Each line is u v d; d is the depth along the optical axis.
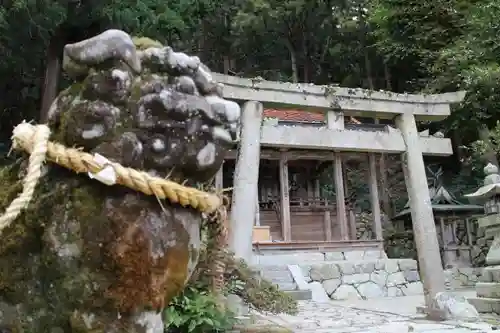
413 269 12.19
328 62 23.70
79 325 1.44
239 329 4.48
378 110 6.68
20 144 1.56
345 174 16.62
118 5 6.56
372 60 21.91
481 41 14.02
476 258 14.52
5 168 1.81
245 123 5.72
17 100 7.73
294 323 5.87
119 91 1.47
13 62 6.40
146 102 1.49
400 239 16.08
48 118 1.60
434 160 19.20
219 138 1.62
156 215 1.49
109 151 1.45
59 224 1.48
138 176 1.44
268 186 16.75
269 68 24.67
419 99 6.94
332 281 11.27
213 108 1.61
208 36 22.95
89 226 1.44
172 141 1.53
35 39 6.30
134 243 1.43
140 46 1.68
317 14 21.61
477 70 13.37
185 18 8.94
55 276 1.49
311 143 6.20
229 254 4.03
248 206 5.44
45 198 1.52
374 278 11.65
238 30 22.23
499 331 5.15
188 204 1.55
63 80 7.36
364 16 21.09
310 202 16.69
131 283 1.44
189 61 1.59
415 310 7.61
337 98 6.38
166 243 1.49
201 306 3.58
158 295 1.47
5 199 1.64
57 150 1.47
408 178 6.73
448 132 17.70
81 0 6.36
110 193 1.46
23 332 1.52
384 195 17.39
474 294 10.29
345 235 13.32
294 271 11.03
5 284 1.56
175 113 1.52
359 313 7.14
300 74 24.64
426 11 16.97
